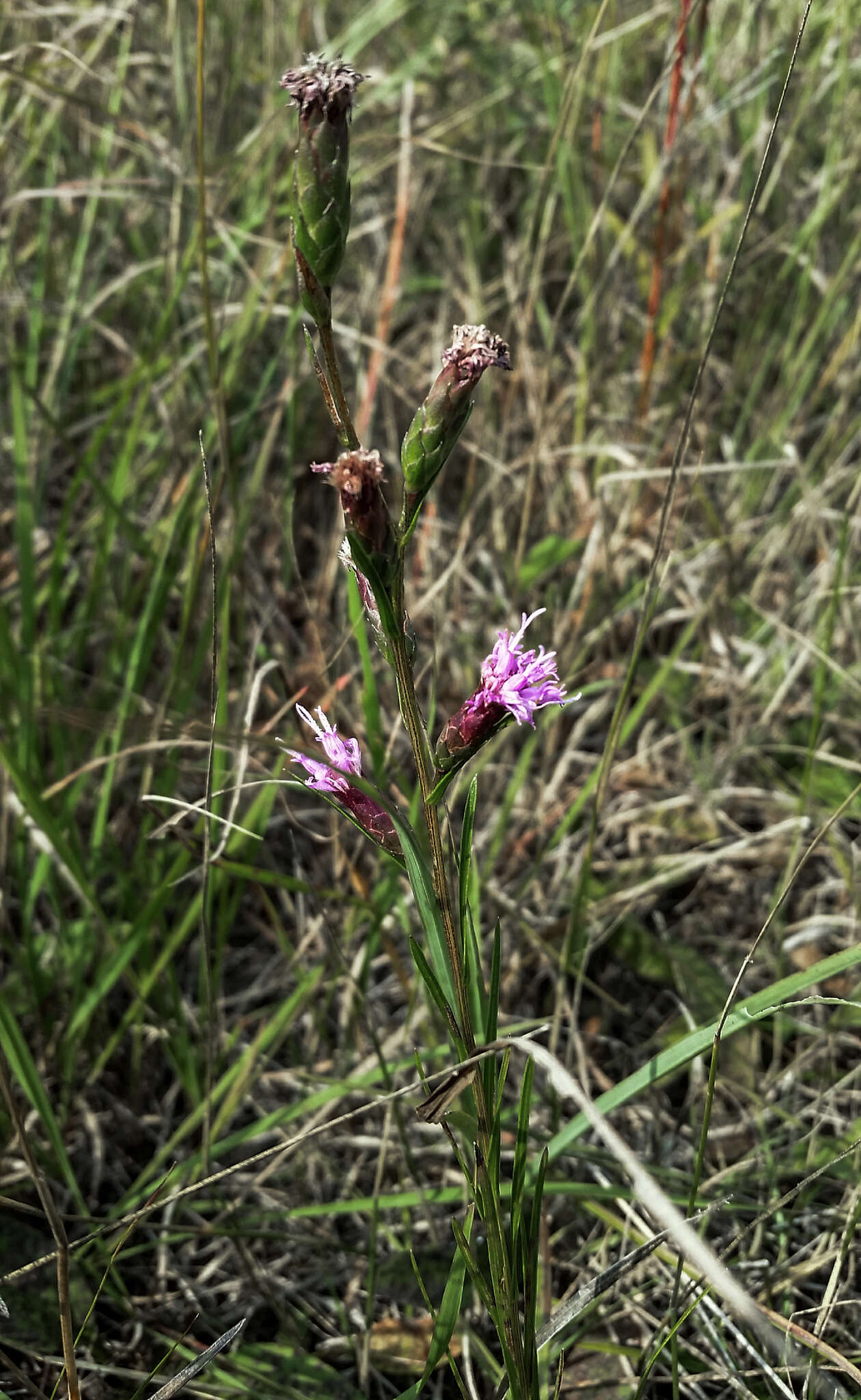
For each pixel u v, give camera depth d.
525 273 0.44
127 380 0.34
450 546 0.41
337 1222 0.28
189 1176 0.27
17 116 0.37
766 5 0.45
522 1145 0.18
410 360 0.45
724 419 0.43
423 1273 0.25
